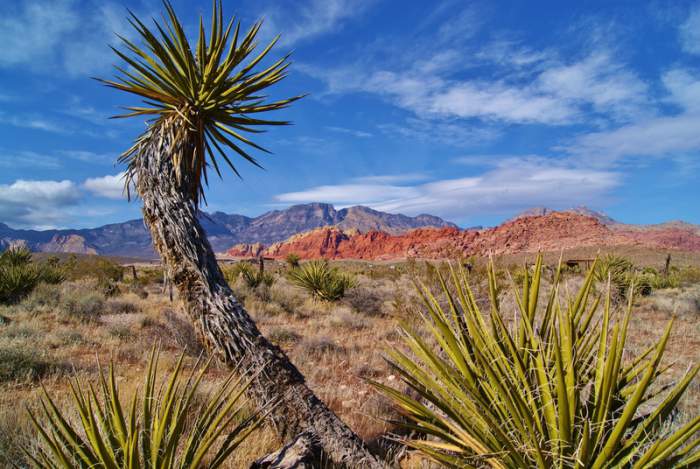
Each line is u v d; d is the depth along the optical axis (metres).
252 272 21.23
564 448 2.03
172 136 3.95
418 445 2.46
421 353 2.57
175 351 8.70
